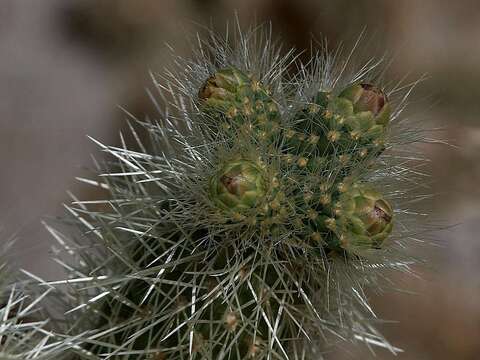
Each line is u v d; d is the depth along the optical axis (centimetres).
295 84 39
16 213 78
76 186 81
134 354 37
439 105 87
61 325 41
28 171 82
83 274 40
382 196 37
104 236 39
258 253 37
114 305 38
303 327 37
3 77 86
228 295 36
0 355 35
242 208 36
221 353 36
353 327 38
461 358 79
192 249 37
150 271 37
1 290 38
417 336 80
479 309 80
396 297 81
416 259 38
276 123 37
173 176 38
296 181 36
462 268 81
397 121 39
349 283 37
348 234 36
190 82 40
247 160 36
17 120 84
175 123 39
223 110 37
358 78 40
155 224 37
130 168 40
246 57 40
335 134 37
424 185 40
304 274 37
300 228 36
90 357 37
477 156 79
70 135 85
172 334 37
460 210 81
